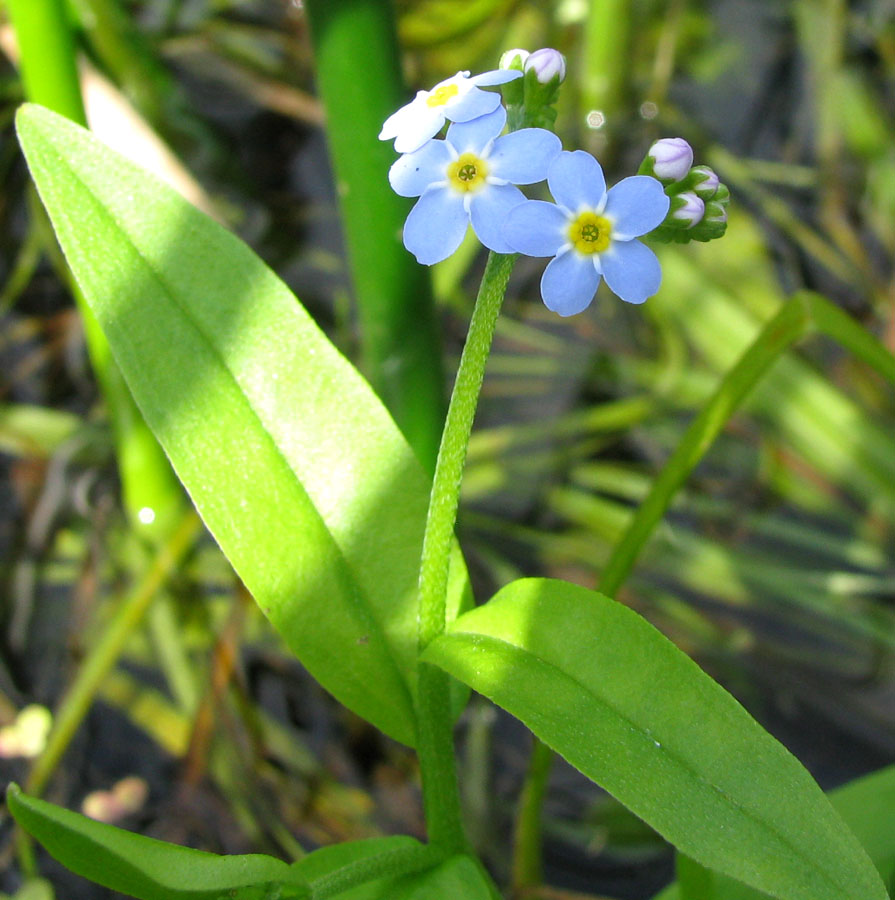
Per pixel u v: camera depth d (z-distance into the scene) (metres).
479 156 0.07
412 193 0.07
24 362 0.16
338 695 0.08
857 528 0.15
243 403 0.09
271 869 0.07
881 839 0.09
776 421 0.16
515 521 0.15
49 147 0.09
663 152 0.07
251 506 0.08
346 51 0.11
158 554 0.14
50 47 0.12
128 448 0.14
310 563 0.08
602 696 0.07
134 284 0.08
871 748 0.12
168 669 0.13
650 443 0.16
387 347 0.12
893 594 0.14
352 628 0.08
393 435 0.09
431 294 0.12
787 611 0.14
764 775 0.07
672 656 0.07
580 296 0.07
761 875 0.07
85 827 0.06
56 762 0.12
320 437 0.09
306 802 0.12
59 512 0.15
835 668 0.13
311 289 0.17
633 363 0.17
